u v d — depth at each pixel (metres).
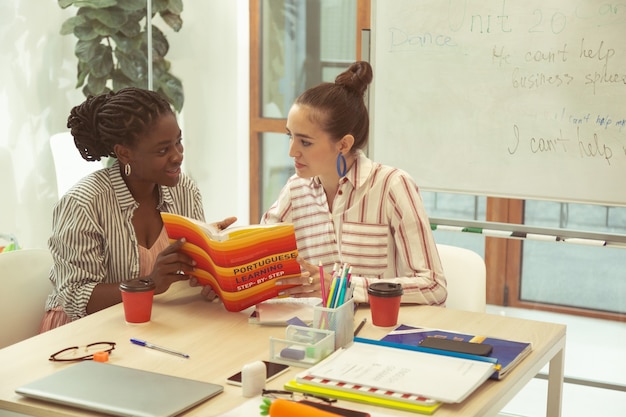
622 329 3.11
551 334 1.76
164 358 1.60
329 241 2.18
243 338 1.71
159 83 3.88
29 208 3.89
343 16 3.54
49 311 2.17
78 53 3.85
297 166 2.09
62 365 1.57
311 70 3.65
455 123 3.09
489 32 2.99
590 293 3.14
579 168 2.93
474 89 3.04
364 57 3.22
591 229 3.05
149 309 1.80
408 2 3.09
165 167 2.07
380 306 1.77
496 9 2.97
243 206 3.94
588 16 2.84
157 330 1.76
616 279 3.10
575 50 2.88
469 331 1.77
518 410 3.09
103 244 2.10
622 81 2.82
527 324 1.83
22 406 1.40
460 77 3.05
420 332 1.71
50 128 3.92
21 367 1.56
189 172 4.00
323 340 1.57
